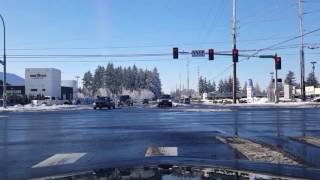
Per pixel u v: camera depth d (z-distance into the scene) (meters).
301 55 75.44
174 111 48.69
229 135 18.58
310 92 132.38
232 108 57.22
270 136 18.03
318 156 12.02
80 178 7.39
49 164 11.18
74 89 151.88
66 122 29.84
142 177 6.95
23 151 14.27
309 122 27.17
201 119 31.42
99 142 16.41
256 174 7.41
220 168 8.13
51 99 96.88
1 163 11.58
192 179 6.67
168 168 7.98
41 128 24.44
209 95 169.75
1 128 24.78
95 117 36.53
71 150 14.19
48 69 110.44
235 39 73.81
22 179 8.75
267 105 69.75
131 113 44.41
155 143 15.55
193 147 14.16
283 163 10.26
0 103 86.00
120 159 11.57
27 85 110.69
